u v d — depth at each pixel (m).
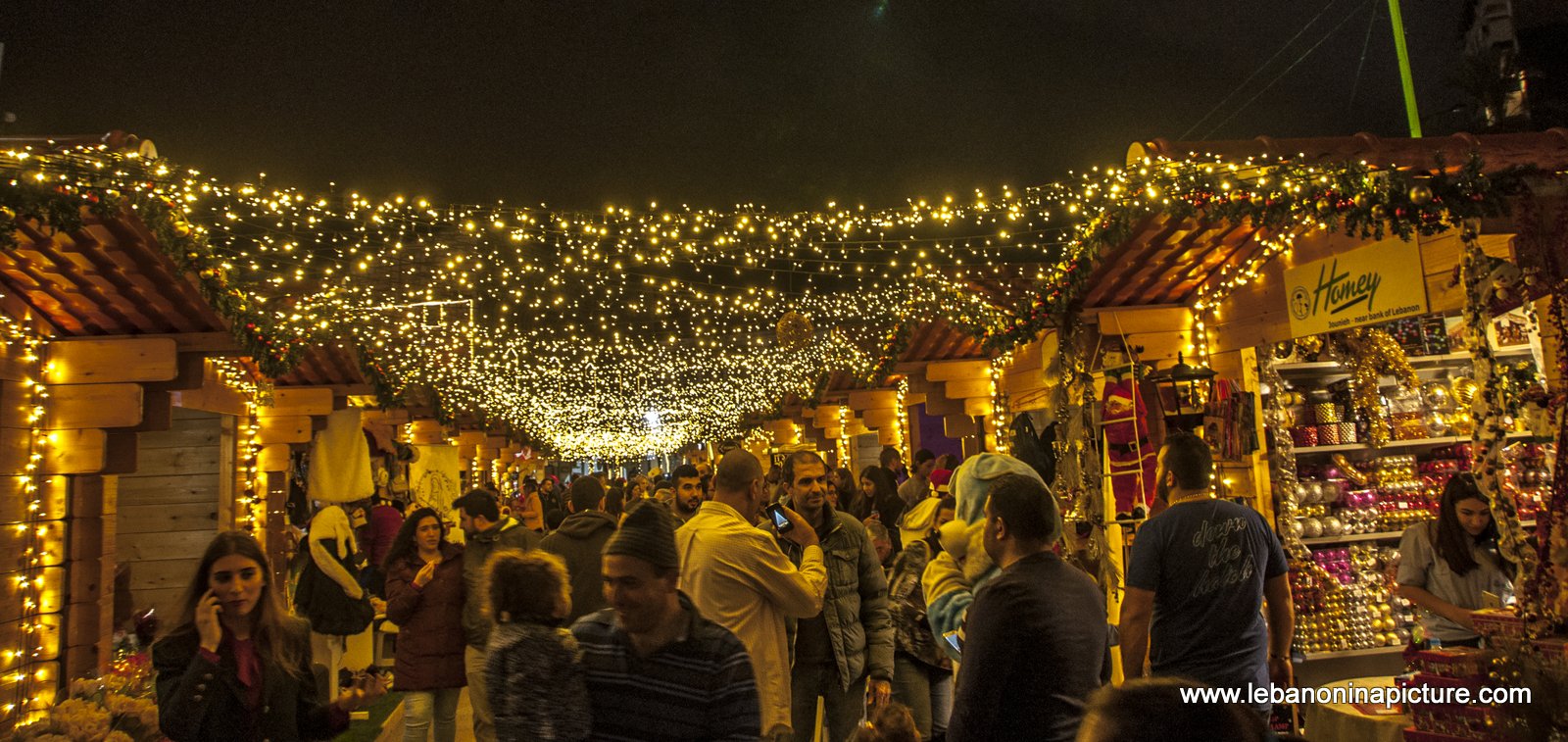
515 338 21.16
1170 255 7.59
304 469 12.02
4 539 6.48
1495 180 5.44
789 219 9.71
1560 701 3.09
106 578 7.23
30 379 6.83
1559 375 5.22
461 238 14.55
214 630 3.36
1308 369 8.06
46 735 5.18
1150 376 7.72
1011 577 3.19
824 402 18.33
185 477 10.45
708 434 35.97
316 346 10.23
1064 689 3.05
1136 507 7.49
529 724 2.65
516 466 34.19
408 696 6.00
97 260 6.43
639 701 2.70
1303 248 6.99
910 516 5.96
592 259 10.55
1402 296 6.14
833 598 5.28
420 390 15.04
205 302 7.08
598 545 5.83
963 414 13.30
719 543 4.23
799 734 5.23
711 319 21.33
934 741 5.75
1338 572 7.54
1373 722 4.80
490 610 2.95
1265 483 7.61
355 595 8.02
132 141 6.02
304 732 3.59
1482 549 5.36
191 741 3.29
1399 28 10.43
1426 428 7.88
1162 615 4.03
